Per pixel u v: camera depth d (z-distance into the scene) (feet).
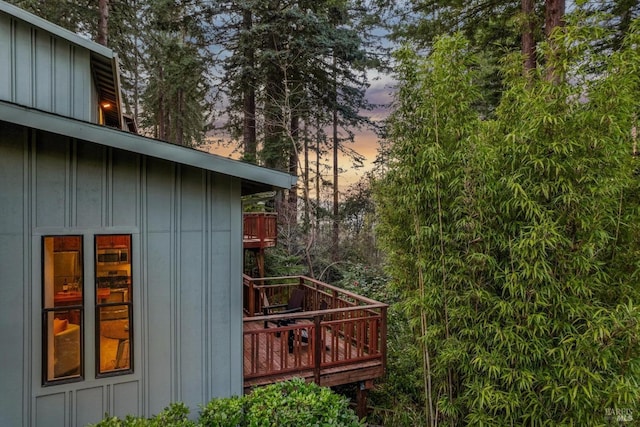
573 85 10.47
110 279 11.80
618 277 10.92
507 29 24.25
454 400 12.72
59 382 11.05
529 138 10.64
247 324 21.91
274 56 34.53
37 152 10.96
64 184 11.25
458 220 12.00
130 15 35.76
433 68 12.82
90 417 11.39
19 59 15.52
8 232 10.62
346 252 39.73
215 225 13.21
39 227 10.94
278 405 11.65
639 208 10.69
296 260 34.96
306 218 38.34
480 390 11.37
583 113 10.07
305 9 36.65
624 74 10.00
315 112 40.04
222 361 13.26
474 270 11.68
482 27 24.63
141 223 12.17
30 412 10.72
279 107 37.01
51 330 11.12
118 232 11.84
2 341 10.49
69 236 11.31
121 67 38.78
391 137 13.85
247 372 15.01
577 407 10.24
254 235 27.99
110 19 33.91
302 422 11.12
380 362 16.72
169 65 38.55
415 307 13.76
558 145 10.08
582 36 10.28
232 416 11.47
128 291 12.00
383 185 14.71
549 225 10.13
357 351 16.63
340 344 19.12
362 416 16.63
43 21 15.65
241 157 37.55
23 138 10.82
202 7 35.50
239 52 35.96
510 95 11.98
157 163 12.40
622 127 10.24
